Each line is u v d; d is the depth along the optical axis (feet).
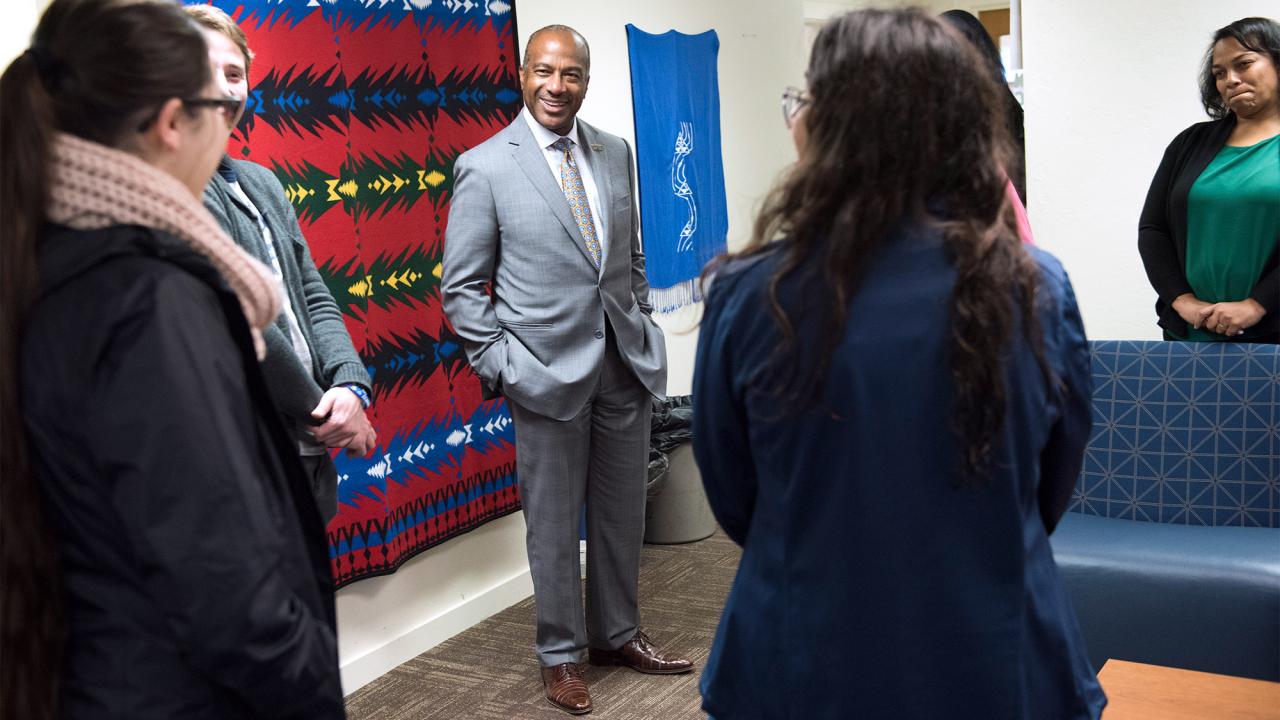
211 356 3.32
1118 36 12.02
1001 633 3.69
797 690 3.86
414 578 10.91
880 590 3.70
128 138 3.46
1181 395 8.84
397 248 10.39
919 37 3.59
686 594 12.16
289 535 3.69
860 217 3.58
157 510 3.15
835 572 3.75
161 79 3.42
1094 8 12.11
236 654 3.22
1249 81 9.09
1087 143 12.39
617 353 9.87
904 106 3.53
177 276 3.35
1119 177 12.26
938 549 3.66
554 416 9.43
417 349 10.64
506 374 9.40
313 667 3.44
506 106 11.76
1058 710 3.91
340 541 9.78
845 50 3.63
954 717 3.71
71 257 3.29
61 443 3.26
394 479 10.37
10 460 3.24
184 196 3.55
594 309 9.61
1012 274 3.54
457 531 11.22
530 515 9.78
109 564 3.32
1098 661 8.05
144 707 3.29
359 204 9.96
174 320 3.26
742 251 3.95
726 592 12.16
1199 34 11.57
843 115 3.60
